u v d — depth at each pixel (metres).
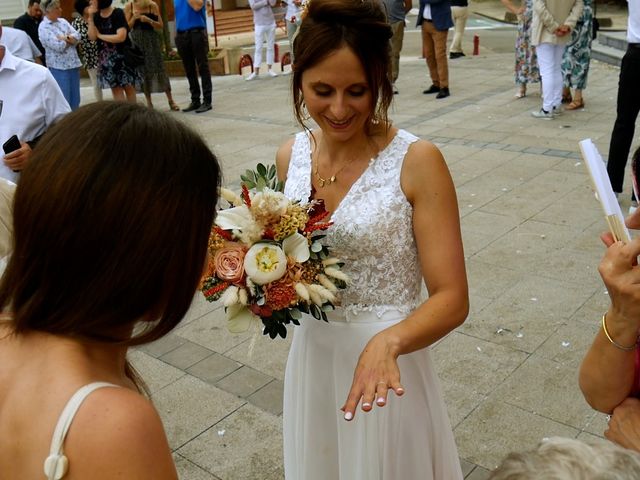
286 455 2.18
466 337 3.39
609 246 1.35
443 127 7.47
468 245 4.45
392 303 1.86
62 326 0.95
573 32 7.41
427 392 1.93
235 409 2.99
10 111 3.22
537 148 6.44
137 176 0.91
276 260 1.63
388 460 1.88
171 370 3.31
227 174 6.32
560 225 4.65
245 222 1.67
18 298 0.96
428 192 1.76
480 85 9.70
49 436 0.90
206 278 1.71
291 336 3.57
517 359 3.18
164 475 0.92
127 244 0.91
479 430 2.74
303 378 2.00
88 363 0.98
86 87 13.05
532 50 8.30
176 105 9.87
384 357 1.56
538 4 7.08
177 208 0.94
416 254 1.87
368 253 1.81
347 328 1.88
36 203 0.91
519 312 3.59
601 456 0.98
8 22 16.42
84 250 0.91
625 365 1.41
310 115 1.83
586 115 7.51
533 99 8.51
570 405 2.84
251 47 17.42
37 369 0.96
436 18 8.62
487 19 21.20
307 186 1.92
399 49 8.91
